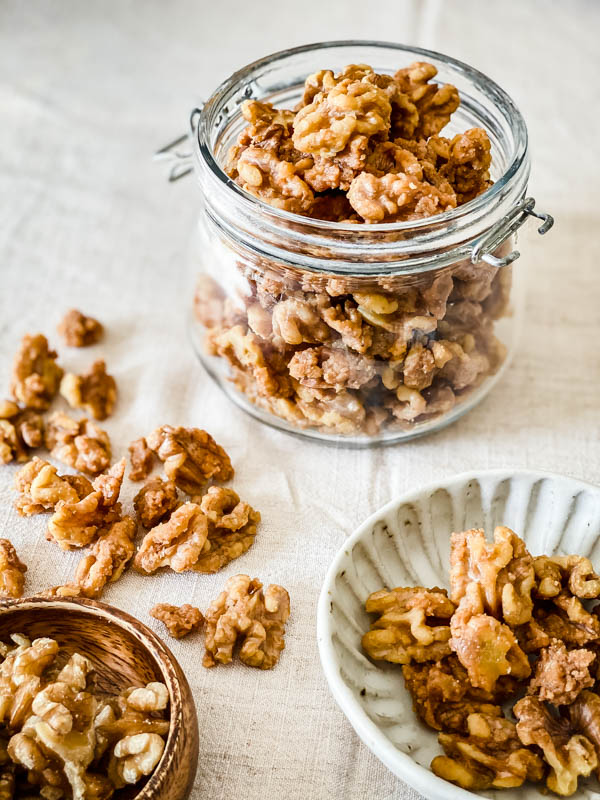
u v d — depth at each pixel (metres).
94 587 0.37
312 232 0.36
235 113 0.41
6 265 0.49
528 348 0.46
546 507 0.38
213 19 0.63
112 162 0.54
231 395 0.43
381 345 0.38
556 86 0.58
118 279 0.49
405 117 0.39
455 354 0.39
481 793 0.32
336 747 0.34
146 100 0.58
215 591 0.38
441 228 0.36
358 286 0.37
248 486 0.41
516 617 0.34
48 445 0.42
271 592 0.37
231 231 0.38
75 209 0.52
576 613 0.34
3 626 0.34
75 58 0.60
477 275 0.38
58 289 0.48
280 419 0.42
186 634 0.36
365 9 0.64
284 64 0.41
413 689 0.34
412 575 0.37
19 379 0.43
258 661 0.36
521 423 0.43
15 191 0.52
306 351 0.38
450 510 0.38
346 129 0.36
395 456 0.42
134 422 0.43
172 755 0.31
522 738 0.32
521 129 0.38
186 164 0.45
